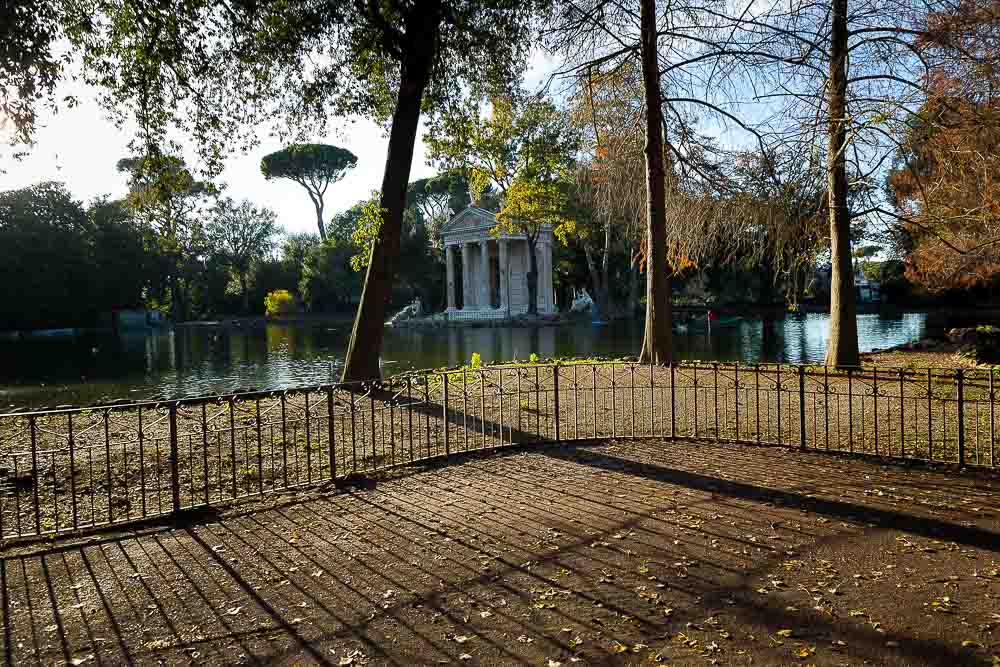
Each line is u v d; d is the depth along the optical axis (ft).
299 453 28.71
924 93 42.93
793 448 27.43
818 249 55.36
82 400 62.39
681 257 61.67
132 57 42.04
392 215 46.88
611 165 61.05
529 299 193.77
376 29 46.11
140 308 229.04
